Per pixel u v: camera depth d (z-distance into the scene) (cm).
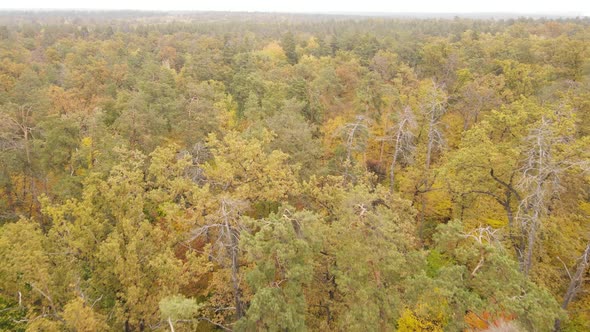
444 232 1617
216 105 3619
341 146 3002
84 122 3048
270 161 2411
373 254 1576
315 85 3700
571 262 2180
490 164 2280
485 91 3338
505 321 1366
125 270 1667
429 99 3103
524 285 1434
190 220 2039
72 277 1697
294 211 1827
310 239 1609
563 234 2108
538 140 1908
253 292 1933
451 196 2705
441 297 1487
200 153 3003
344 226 1723
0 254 1661
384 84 3681
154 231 1880
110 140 2745
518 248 2211
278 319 1486
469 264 1599
